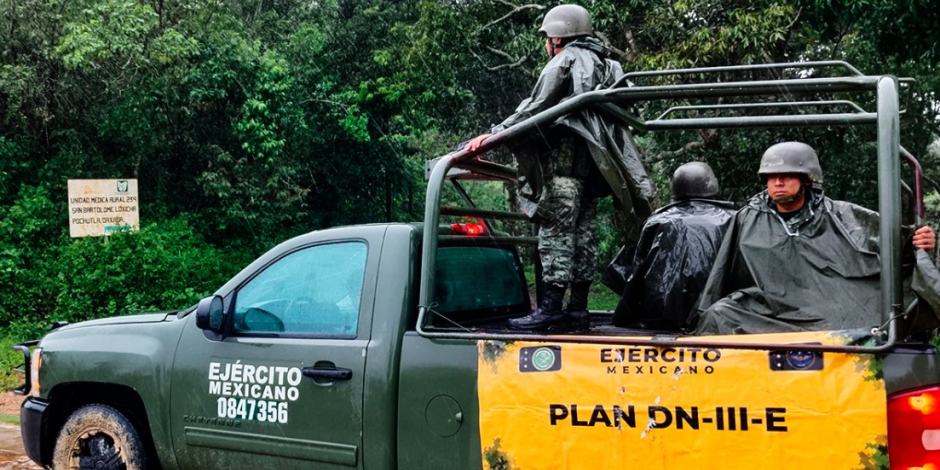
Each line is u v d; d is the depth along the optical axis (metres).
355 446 3.72
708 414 3.07
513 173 4.77
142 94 13.77
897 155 2.95
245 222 15.75
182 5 14.20
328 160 19.45
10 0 12.85
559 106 3.74
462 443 3.49
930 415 2.85
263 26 17.91
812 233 3.44
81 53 12.32
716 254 3.86
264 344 4.02
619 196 3.94
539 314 4.08
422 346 3.62
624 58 12.42
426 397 3.57
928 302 2.98
